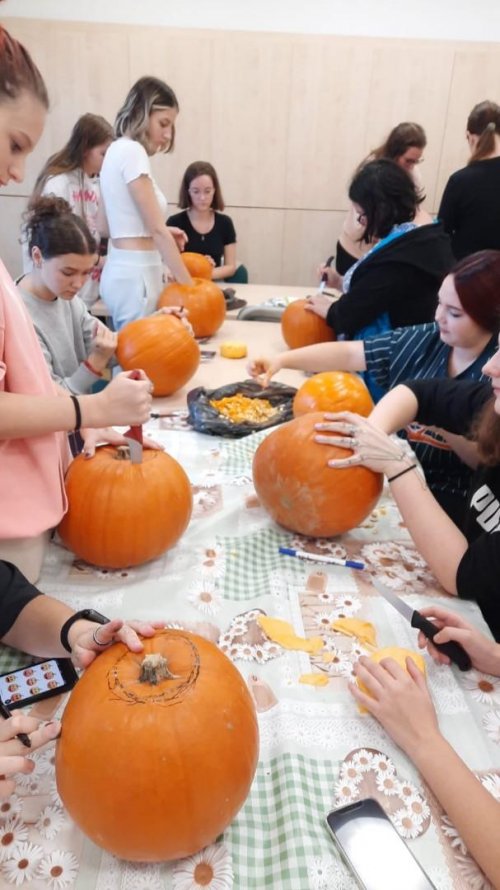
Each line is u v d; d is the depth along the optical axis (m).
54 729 0.75
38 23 3.94
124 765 0.63
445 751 0.77
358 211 2.27
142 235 2.52
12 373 0.99
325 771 0.79
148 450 1.22
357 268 2.22
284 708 0.87
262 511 1.37
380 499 1.45
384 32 4.07
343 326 2.24
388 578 1.17
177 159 4.31
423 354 1.84
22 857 0.68
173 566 1.18
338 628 1.03
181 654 0.73
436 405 1.44
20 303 1.00
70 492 1.14
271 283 4.66
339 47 4.00
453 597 1.13
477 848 0.68
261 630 1.02
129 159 2.36
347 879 0.66
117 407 1.06
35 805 0.74
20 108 0.84
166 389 1.95
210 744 0.65
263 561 1.21
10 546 1.04
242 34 4.00
